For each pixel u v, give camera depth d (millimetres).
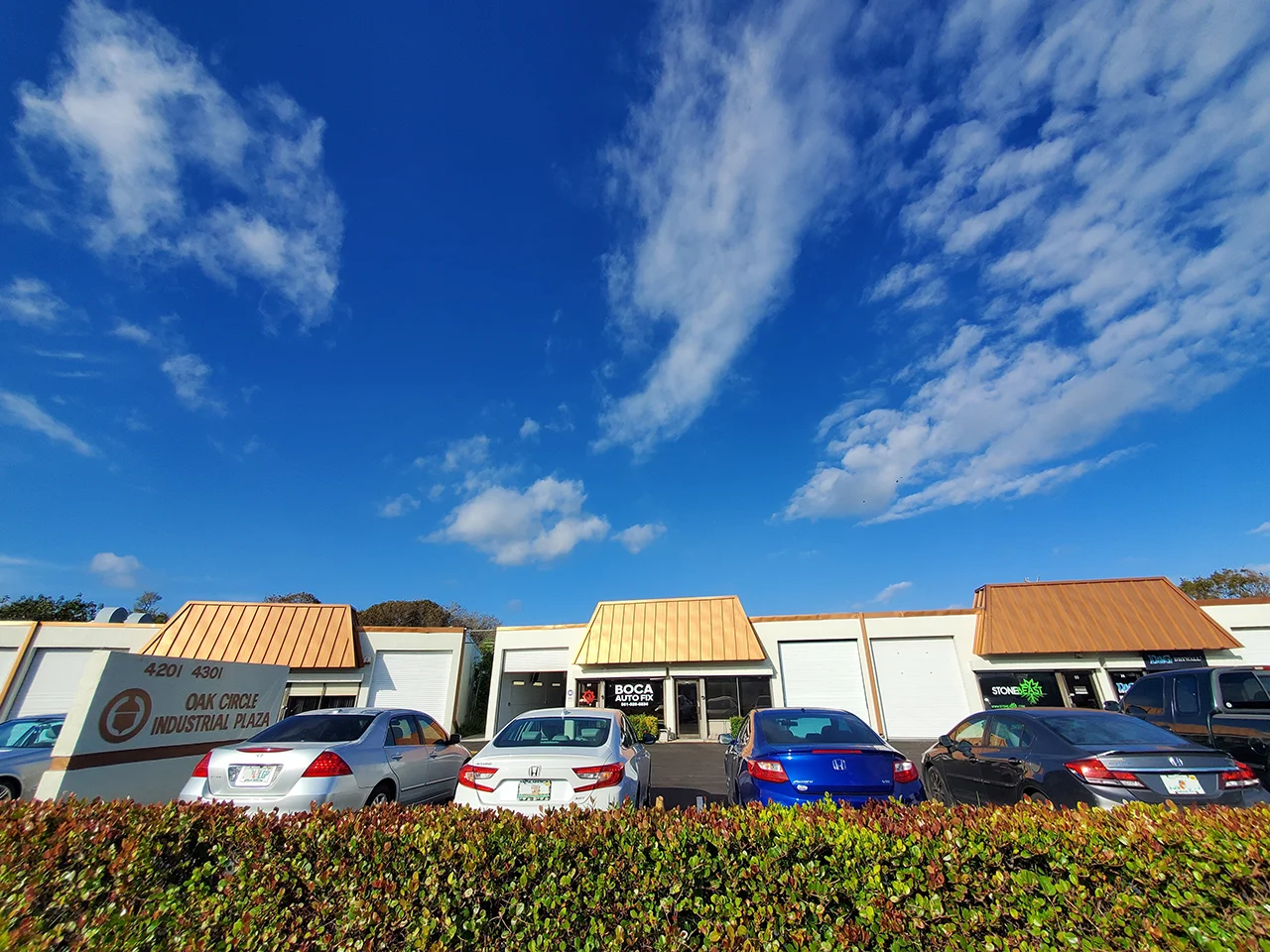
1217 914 2805
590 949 2984
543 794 5586
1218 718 7164
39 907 3648
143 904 3613
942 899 2938
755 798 5812
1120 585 21922
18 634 22953
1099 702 20422
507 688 26188
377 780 7062
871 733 6582
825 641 23484
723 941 2898
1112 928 2818
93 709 7375
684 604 25516
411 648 24953
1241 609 20703
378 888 3291
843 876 3049
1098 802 5227
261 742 6863
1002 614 22109
